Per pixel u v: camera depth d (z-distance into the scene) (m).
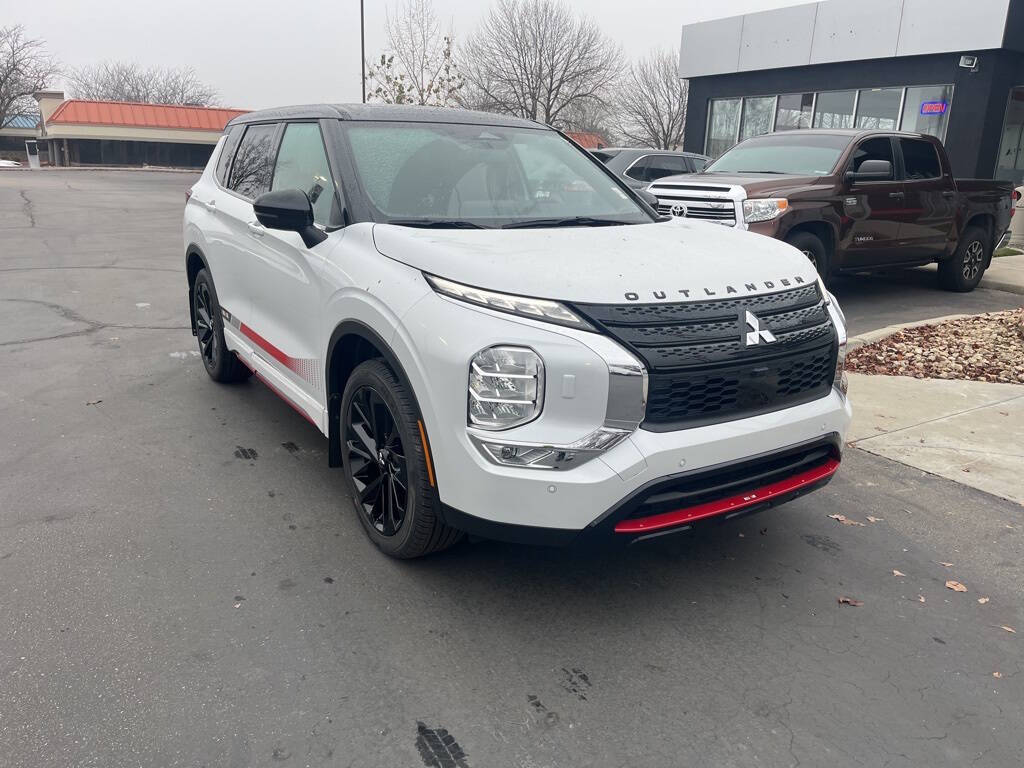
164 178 36.69
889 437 5.17
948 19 15.95
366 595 3.22
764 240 3.70
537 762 2.38
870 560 3.65
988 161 16.31
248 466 4.43
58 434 4.82
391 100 26.53
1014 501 4.28
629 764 2.39
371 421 3.44
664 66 46.94
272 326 4.41
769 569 3.54
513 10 41.91
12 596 3.12
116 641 2.87
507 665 2.83
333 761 2.36
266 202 3.70
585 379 2.70
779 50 19.12
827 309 3.41
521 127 4.59
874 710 2.66
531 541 2.81
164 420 5.11
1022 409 5.69
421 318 2.96
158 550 3.51
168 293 9.30
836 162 8.60
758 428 2.96
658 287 2.91
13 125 74.06
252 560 3.46
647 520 2.83
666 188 8.50
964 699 2.73
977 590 3.43
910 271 12.21
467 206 3.84
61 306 8.38
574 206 4.13
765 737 2.52
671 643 2.98
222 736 2.44
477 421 2.78
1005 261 13.06
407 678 2.74
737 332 2.94
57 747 2.36
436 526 3.17
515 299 2.79
